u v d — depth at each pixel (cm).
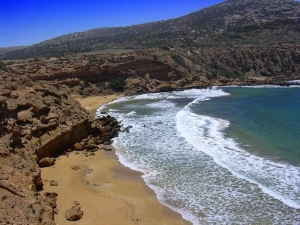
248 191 2719
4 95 3456
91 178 3156
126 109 6688
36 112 3675
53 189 2791
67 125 3925
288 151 3584
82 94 8281
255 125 4812
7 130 3003
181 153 3753
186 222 2342
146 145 4141
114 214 2442
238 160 3403
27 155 2962
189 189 2844
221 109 6278
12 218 1848
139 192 2842
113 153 3909
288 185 2772
